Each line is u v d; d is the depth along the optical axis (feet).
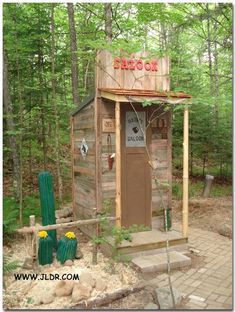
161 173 20.22
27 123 27.86
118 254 16.58
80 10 35.50
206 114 32.37
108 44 15.67
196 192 31.86
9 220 17.80
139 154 19.53
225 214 24.97
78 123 21.47
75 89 27.71
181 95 17.62
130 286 14.07
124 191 19.21
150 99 17.13
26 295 13.43
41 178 17.63
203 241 20.35
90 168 19.71
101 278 14.82
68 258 16.38
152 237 18.40
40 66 27.94
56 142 26.71
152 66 19.40
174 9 31.30
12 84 27.68
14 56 25.02
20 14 25.52
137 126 19.43
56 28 33.32
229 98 29.04
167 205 20.29
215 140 32.83
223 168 37.55
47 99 28.19
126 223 19.29
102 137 18.61
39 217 23.04
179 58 20.61
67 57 29.22
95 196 18.97
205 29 41.78
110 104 18.71
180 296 13.43
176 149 34.27
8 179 28.66
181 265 16.55
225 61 37.65
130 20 34.45
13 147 24.23
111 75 18.52
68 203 26.96
